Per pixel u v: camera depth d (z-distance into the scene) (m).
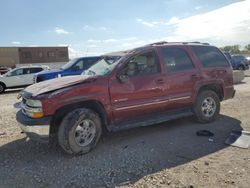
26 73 19.22
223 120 6.95
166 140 5.62
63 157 4.89
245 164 4.30
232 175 3.95
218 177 3.91
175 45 6.36
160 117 5.99
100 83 5.14
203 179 3.88
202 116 6.61
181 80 6.16
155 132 6.18
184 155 4.78
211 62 6.82
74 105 4.96
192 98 6.38
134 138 5.82
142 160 4.63
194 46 6.69
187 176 3.99
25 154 5.10
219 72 6.86
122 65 5.44
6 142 5.80
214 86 6.84
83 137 4.96
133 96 5.48
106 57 6.04
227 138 5.53
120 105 5.35
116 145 5.43
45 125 4.66
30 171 4.37
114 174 4.16
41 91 4.86
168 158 4.68
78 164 4.58
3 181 4.06
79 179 4.05
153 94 5.75
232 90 7.18
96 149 5.23
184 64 6.35
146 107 5.68
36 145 5.56
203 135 5.80
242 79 16.05
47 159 4.83
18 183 3.99
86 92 4.98
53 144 5.52
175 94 6.08
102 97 5.13
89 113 4.97
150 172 4.17
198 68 6.51
